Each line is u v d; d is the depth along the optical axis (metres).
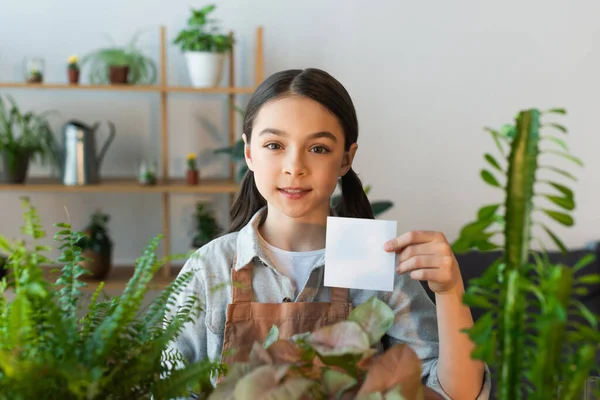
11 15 2.83
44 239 2.92
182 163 2.99
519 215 0.69
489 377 1.08
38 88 2.83
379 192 3.07
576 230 3.13
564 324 0.63
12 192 2.90
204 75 2.73
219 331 1.18
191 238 3.01
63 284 0.83
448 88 3.04
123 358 0.76
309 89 1.07
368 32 2.98
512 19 3.02
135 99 2.94
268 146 1.08
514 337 0.67
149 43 2.91
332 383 0.72
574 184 3.12
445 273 0.97
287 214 1.09
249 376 0.70
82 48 2.88
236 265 1.18
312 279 1.17
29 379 0.67
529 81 3.06
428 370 1.12
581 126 3.10
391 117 3.03
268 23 2.95
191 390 0.80
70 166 2.67
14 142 2.65
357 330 0.72
